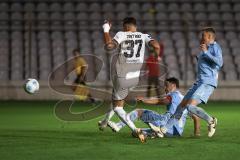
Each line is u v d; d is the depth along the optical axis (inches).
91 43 3031.5
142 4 3321.9
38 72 2856.8
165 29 3115.2
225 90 2758.4
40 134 1246.3
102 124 1244.5
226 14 3282.5
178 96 1187.3
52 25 3112.7
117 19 3002.0
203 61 1163.3
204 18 3253.0
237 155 927.0
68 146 1023.0
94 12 3235.7
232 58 3014.3
